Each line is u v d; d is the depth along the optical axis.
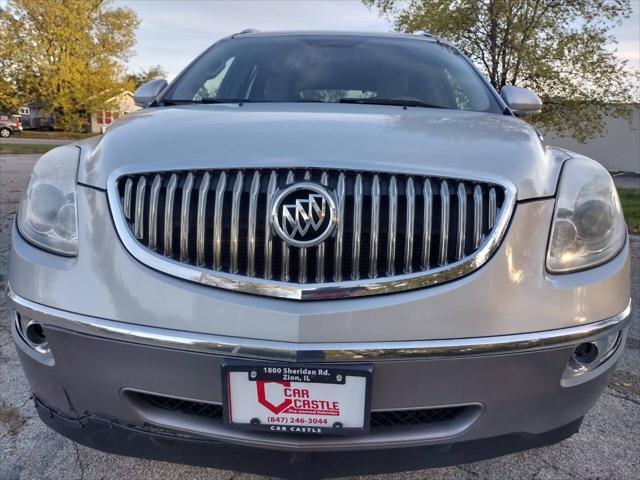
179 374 1.47
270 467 1.56
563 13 17.39
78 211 1.57
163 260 1.48
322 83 2.63
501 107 2.52
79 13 36.81
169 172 1.52
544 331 1.45
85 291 1.50
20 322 1.68
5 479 1.93
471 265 1.45
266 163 1.49
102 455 2.07
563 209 1.52
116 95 39.38
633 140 24.22
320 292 1.43
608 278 1.53
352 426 1.46
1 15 36.22
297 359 1.40
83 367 1.53
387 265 1.46
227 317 1.43
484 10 17.30
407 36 3.17
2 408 2.35
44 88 37.19
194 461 1.61
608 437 2.21
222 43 3.10
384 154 1.52
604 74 17.56
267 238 1.45
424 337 1.41
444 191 1.48
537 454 2.10
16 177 10.09
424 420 1.55
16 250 1.63
